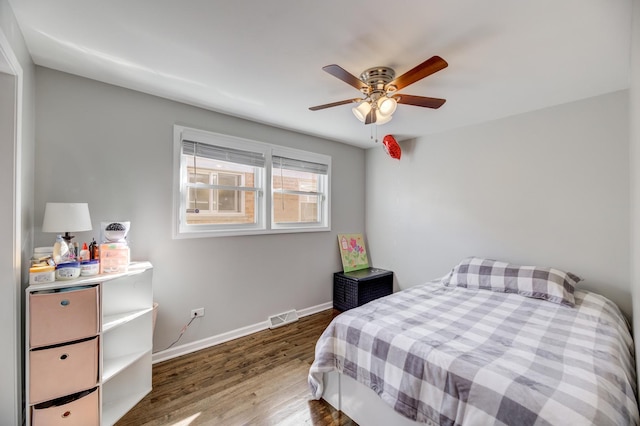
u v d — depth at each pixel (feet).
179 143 8.29
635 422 3.65
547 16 4.55
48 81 6.42
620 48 5.44
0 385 4.75
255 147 9.98
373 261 13.69
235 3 4.33
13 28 4.55
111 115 7.20
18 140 4.87
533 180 8.80
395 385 4.89
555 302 7.16
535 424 3.43
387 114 6.17
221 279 9.21
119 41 5.38
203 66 6.28
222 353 8.47
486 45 5.38
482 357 4.53
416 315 6.40
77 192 6.78
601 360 4.46
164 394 6.57
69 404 5.21
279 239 10.80
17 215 4.89
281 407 6.17
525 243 8.98
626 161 7.31
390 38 5.20
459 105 8.39
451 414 4.17
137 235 7.61
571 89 7.30
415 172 11.96
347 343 5.87
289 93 7.64
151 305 6.90
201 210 8.98
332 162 12.58
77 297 5.25
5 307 4.76
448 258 10.89
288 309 11.08
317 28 4.93
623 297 7.36
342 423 5.72
